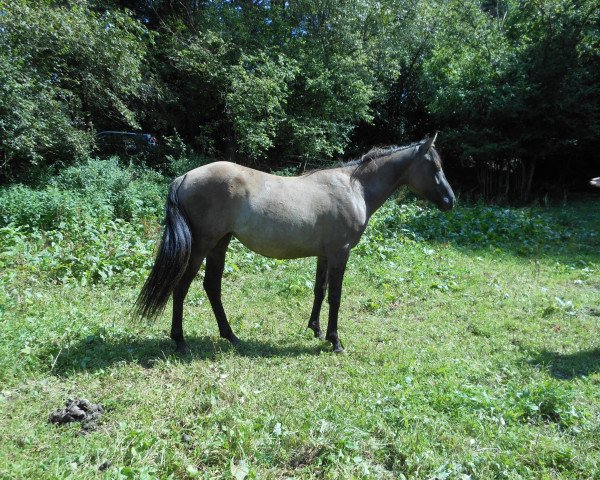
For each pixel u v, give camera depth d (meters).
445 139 16.16
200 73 13.71
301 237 4.34
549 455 2.77
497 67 15.07
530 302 6.10
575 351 4.61
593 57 15.04
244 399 3.25
